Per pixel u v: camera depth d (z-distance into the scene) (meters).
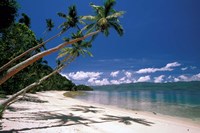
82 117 18.83
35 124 13.99
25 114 18.09
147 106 34.31
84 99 50.28
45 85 74.81
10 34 21.89
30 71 31.06
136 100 48.88
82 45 30.70
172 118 21.58
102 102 41.22
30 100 33.41
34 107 24.25
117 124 16.20
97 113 22.55
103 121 17.31
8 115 16.48
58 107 26.61
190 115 24.20
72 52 30.72
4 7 14.45
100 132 13.17
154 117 21.70
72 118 17.81
